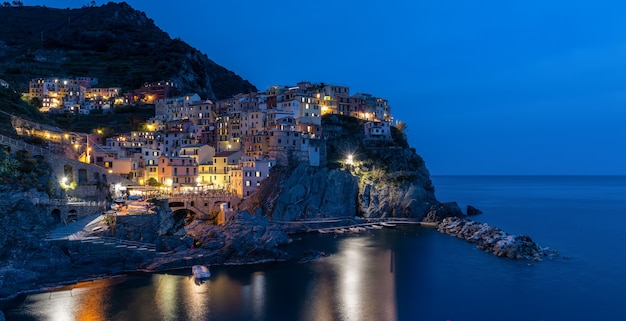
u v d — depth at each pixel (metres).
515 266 91.25
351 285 78.25
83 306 64.94
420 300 70.94
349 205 146.12
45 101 185.12
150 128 174.88
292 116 163.75
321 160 156.12
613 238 123.94
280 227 122.12
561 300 71.38
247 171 136.00
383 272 86.38
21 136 106.06
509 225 149.12
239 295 71.75
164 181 137.00
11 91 129.75
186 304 67.25
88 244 79.62
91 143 136.38
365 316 64.19
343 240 118.00
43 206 84.19
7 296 67.38
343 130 176.50
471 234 119.56
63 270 75.81
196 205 125.56
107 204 103.81
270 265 90.19
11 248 73.62
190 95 192.12
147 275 80.06
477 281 81.19
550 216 173.50
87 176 112.25
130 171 133.12
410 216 149.38
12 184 80.75
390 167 164.75
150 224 90.94
